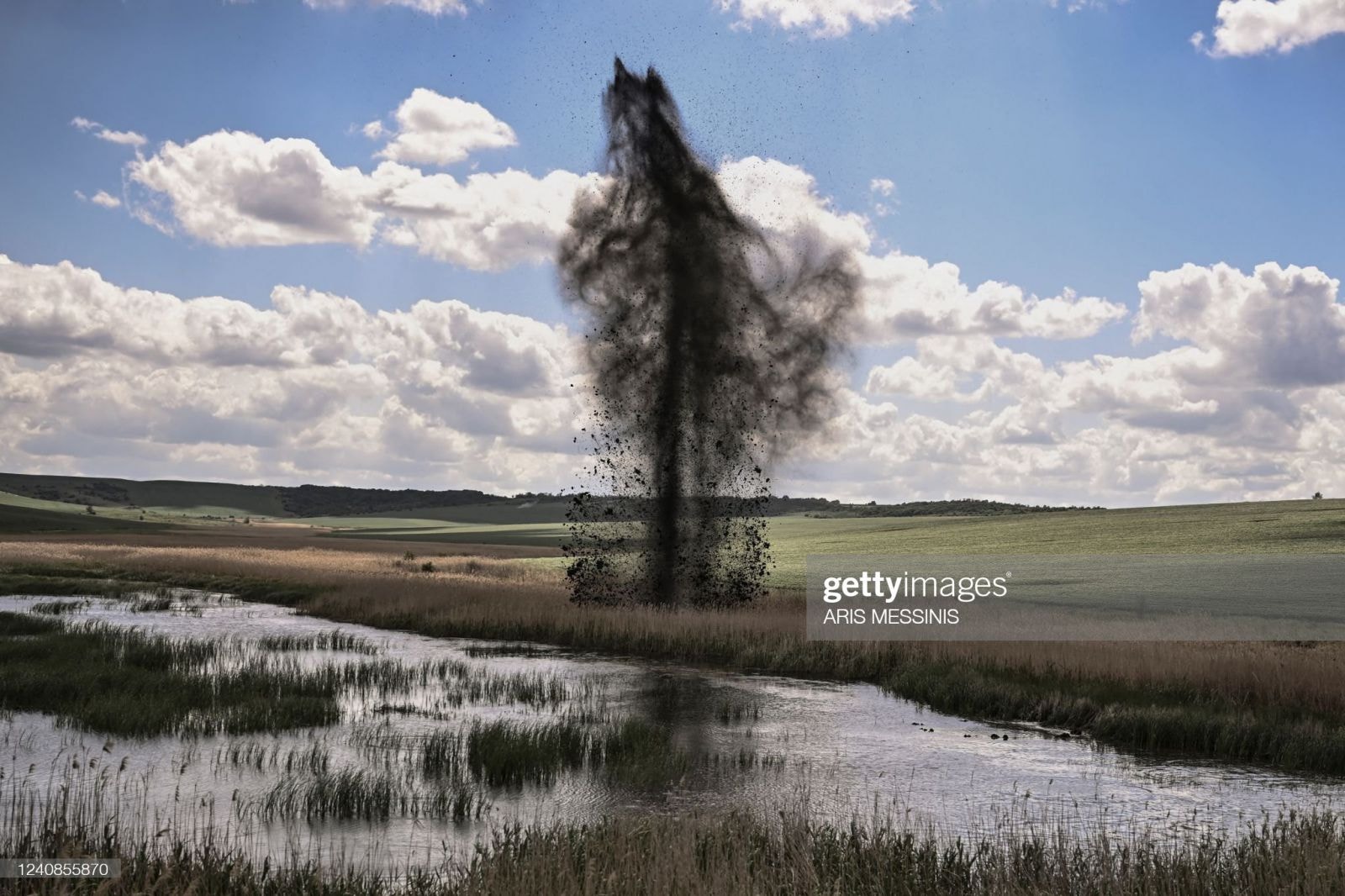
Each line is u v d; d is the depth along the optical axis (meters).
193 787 13.09
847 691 23.44
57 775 13.53
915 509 186.00
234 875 8.84
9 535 128.38
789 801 13.32
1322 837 9.56
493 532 176.62
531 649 30.30
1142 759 16.41
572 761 15.22
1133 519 94.56
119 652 24.70
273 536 150.25
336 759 14.92
